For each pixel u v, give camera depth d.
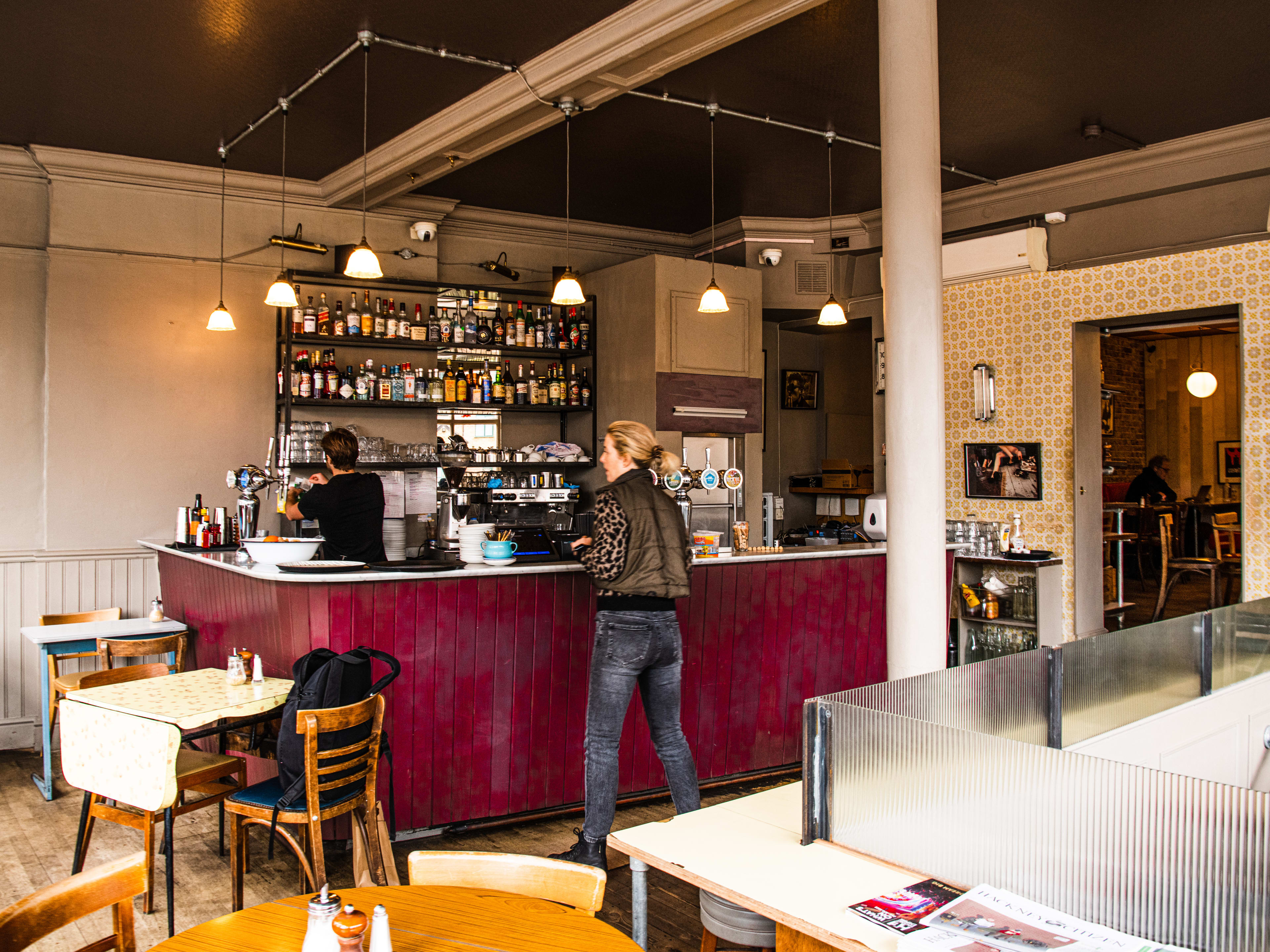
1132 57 4.89
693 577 4.57
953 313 7.55
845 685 5.16
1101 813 1.64
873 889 1.83
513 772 4.21
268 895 3.45
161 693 3.43
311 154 6.10
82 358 6.04
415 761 3.96
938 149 3.95
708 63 4.86
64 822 4.29
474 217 7.56
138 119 5.46
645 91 5.19
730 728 4.73
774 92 5.22
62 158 5.91
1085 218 6.80
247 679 3.68
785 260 8.14
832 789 2.09
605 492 3.46
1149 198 6.46
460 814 4.09
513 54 4.71
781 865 1.96
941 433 3.91
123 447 6.15
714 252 8.12
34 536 5.96
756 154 6.25
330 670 3.13
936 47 3.98
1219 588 7.66
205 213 6.43
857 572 5.20
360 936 1.38
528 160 6.32
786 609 4.91
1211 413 12.09
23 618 5.84
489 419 7.72
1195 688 3.30
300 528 6.32
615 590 3.44
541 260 8.08
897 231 3.93
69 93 5.09
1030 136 6.05
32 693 5.85
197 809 3.43
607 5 4.22
